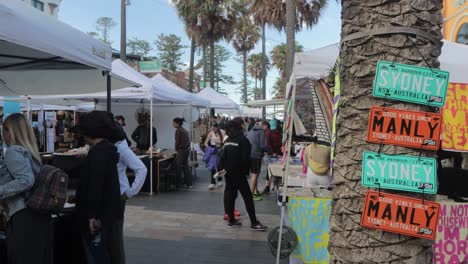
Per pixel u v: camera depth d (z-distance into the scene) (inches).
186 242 216.4
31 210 114.9
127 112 569.6
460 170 148.7
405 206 68.6
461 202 133.4
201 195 359.3
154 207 305.1
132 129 569.3
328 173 211.6
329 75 173.2
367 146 69.7
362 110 70.0
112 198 125.7
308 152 220.7
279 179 289.1
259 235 231.9
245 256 194.9
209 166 394.0
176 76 1438.2
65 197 119.3
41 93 231.1
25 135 118.4
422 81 68.3
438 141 68.3
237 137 243.8
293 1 493.0
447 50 158.1
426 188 68.2
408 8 67.6
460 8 273.3
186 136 399.5
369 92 69.5
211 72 1075.9
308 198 147.2
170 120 588.1
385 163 68.8
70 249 136.4
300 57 169.3
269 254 198.1
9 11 104.5
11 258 113.4
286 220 152.3
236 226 249.3
